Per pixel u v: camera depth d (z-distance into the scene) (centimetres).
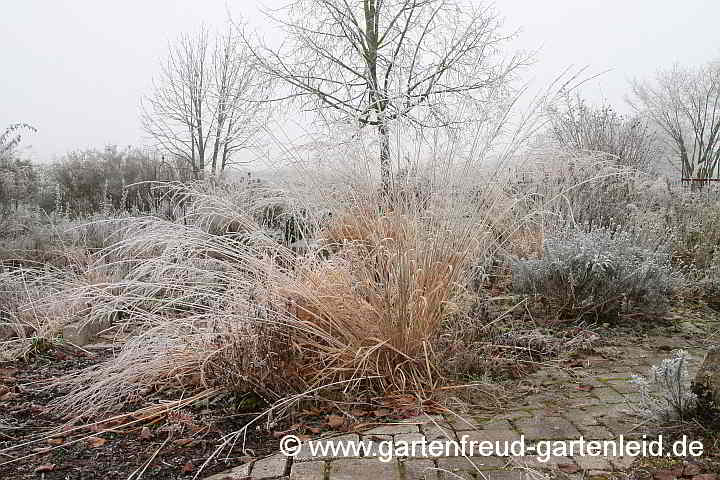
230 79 1196
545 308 536
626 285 513
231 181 770
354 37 1086
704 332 497
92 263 580
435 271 397
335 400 358
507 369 409
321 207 452
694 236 698
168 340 380
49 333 473
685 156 2338
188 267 389
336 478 269
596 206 726
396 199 416
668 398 310
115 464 290
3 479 274
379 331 375
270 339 353
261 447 307
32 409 357
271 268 388
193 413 346
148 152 1320
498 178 445
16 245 739
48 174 1178
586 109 1038
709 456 277
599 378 396
